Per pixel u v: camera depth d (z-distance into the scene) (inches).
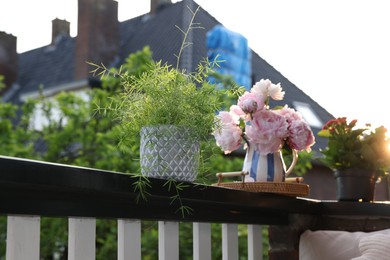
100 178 67.0
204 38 453.4
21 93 543.2
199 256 90.0
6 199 60.5
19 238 62.6
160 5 530.6
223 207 91.6
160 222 83.3
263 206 94.5
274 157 97.2
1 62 553.3
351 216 115.8
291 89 512.7
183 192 77.7
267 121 95.9
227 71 359.9
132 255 76.6
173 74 79.5
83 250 70.0
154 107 77.8
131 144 81.2
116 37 506.0
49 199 65.0
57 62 553.0
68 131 246.2
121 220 76.4
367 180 116.5
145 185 72.3
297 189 96.3
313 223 117.0
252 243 104.9
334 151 117.0
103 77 78.2
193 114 78.5
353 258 100.0
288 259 112.0
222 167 228.1
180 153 77.2
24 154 246.5
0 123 256.1
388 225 114.0
